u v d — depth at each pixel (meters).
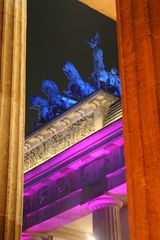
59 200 36.59
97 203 33.41
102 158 34.28
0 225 13.20
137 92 10.34
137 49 10.72
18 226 13.62
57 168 36.78
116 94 41.03
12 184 13.88
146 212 9.37
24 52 15.69
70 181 36.16
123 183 32.16
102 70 46.06
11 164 14.02
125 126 10.34
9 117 14.38
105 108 36.91
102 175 33.72
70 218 36.81
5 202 13.52
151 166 9.59
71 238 41.00
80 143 35.03
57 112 43.16
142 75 10.41
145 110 10.06
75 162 35.50
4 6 15.54
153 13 10.77
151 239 9.16
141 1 11.05
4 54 14.97
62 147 38.72
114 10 19.05
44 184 38.09
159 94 10.00
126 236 32.97
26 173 39.06
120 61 11.05
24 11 16.19
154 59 10.35
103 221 32.75
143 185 9.55
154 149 9.66
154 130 9.78
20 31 15.71
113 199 32.88
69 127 38.69
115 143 33.19
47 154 39.78
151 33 10.61
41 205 37.91
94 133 34.12
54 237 39.84
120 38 11.22
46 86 44.31
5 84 14.64
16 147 14.33
